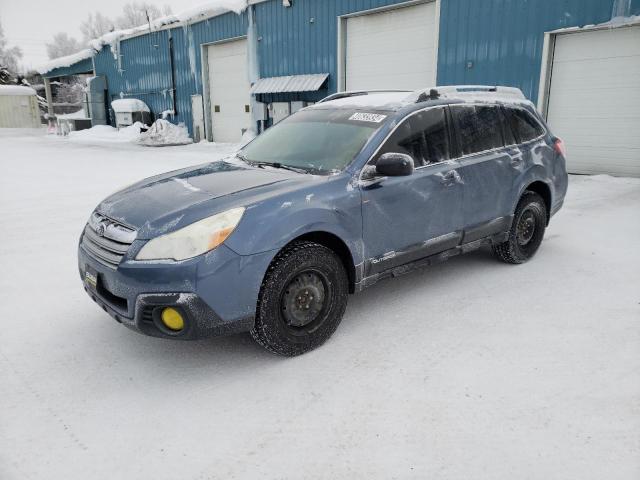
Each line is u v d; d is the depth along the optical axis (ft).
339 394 8.84
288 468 7.09
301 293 9.95
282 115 58.39
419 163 12.06
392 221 11.36
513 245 15.05
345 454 7.35
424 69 42.91
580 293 13.24
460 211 12.96
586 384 9.00
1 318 12.02
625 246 17.33
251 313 9.25
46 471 7.06
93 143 72.74
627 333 10.94
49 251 17.56
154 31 76.84
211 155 51.83
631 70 31.45
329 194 10.24
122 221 9.64
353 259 10.69
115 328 11.49
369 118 12.19
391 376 9.38
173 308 8.68
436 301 12.84
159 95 80.59
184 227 8.91
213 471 7.06
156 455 7.38
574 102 34.35
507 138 14.57
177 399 8.76
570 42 33.78
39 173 37.47
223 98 68.49
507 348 10.37
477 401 8.55
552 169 15.87
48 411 8.43
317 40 51.57
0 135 93.81
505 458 7.20
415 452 7.36
